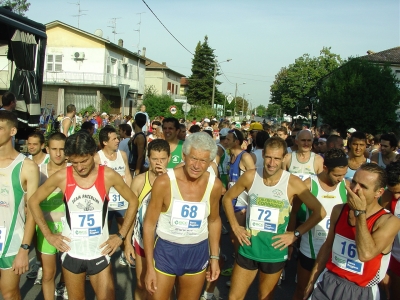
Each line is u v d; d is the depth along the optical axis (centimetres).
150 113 3734
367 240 276
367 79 2834
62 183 336
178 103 3897
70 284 350
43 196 341
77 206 338
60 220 415
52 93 3669
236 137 595
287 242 360
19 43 853
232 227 381
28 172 357
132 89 4259
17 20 849
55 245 338
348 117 2844
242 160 559
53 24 3619
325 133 1218
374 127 2828
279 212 363
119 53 3969
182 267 333
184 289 348
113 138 541
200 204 327
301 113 4716
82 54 3628
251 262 371
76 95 3678
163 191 322
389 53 3759
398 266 394
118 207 527
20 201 359
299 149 580
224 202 389
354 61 2964
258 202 367
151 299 354
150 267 323
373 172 280
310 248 391
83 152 314
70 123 968
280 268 369
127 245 409
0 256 349
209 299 471
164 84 5269
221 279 548
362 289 296
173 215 325
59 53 3678
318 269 328
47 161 479
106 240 351
